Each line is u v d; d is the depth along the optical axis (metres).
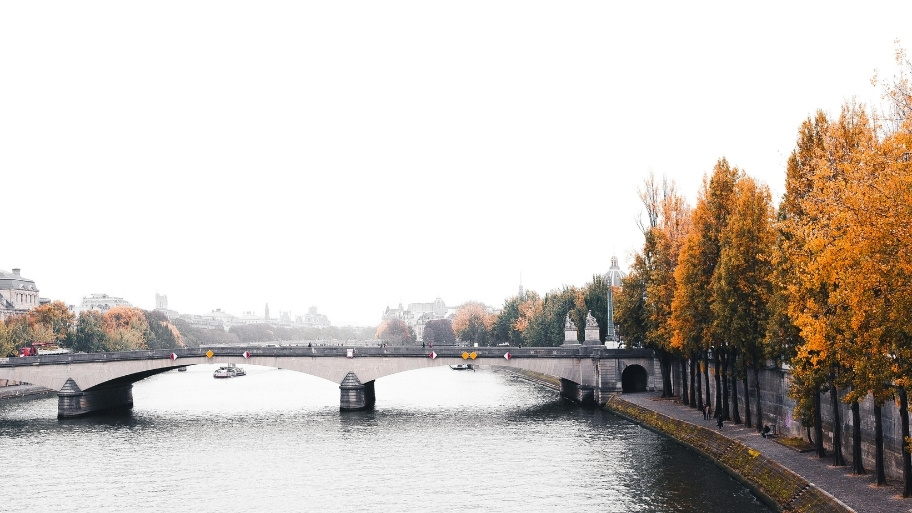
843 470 57.00
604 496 63.19
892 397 46.31
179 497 67.25
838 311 45.84
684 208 96.81
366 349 122.06
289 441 93.56
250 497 66.88
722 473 68.75
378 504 63.84
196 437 97.50
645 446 83.12
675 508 58.34
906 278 37.03
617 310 109.62
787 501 54.31
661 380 120.75
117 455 85.81
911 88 37.56
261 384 187.50
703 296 78.56
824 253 41.88
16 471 77.62
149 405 135.12
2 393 147.50
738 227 69.12
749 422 77.56
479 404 128.50
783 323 58.72
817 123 58.09
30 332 171.12
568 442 87.62
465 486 68.75
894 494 49.25
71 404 117.56
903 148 36.88
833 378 55.09
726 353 80.56
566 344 129.75
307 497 66.56
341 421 109.94
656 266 98.38
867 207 37.62
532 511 60.03
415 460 80.62
